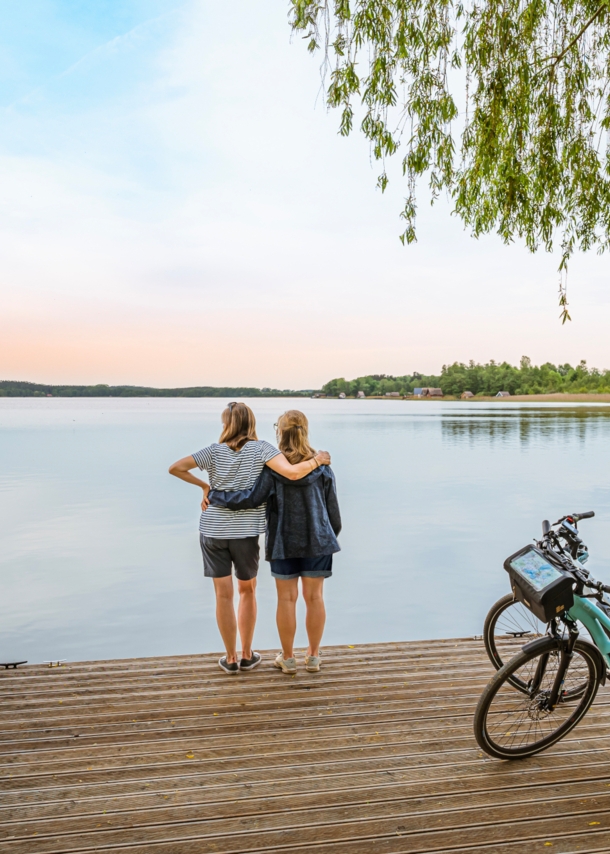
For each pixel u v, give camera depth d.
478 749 2.96
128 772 2.74
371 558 10.32
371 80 4.98
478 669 4.06
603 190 5.46
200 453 3.67
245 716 3.31
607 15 5.09
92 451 31.75
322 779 2.69
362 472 22.78
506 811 2.45
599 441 37.94
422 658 4.29
